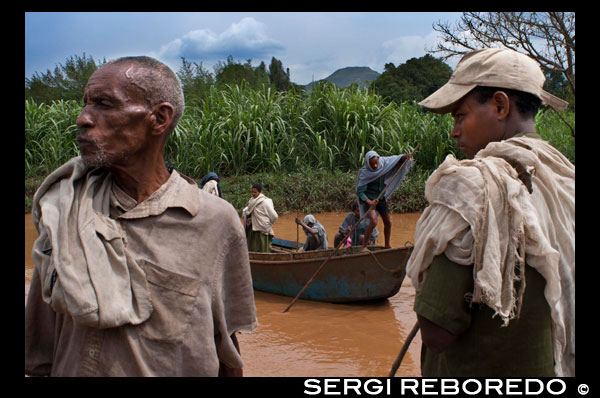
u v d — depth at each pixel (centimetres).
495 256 139
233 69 3056
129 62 143
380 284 634
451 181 150
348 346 491
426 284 151
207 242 151
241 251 161
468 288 145
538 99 164
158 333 140
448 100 169
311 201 1390
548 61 1625
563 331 145
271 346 491
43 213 136
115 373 137
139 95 140
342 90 1712
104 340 138
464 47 1823
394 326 560
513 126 165
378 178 830
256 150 1555
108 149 138
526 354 146
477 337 149
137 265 139
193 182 164
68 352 142
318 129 1620
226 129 1573
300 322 577
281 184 1419
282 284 695
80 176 144
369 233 763
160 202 147
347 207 1388
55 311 147
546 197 150
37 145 1558
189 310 144
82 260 132
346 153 1571
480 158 154
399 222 1219
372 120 1592
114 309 132
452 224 146
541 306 145
